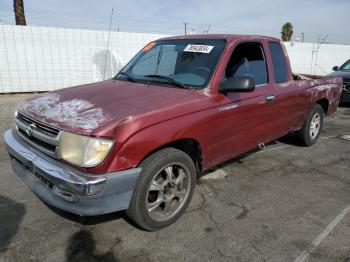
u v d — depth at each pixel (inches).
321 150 222.8
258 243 116.8
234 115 145.3
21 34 447.2
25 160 117.0
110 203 105.8
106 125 103.1
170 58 160.4
